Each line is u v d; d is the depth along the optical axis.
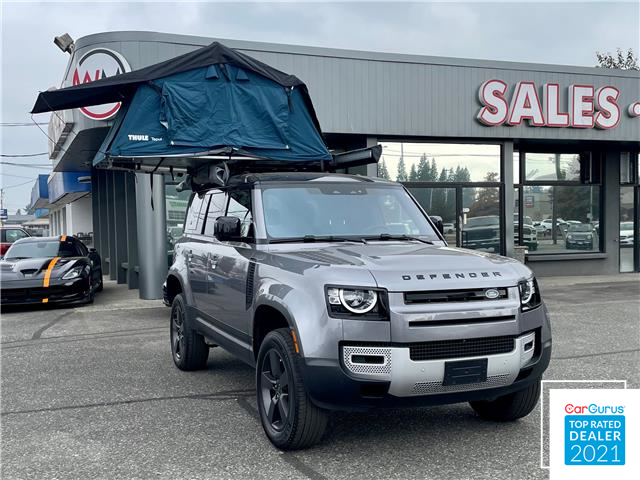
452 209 14.81
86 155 17.31
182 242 7.01
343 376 3.78
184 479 3.82
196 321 6.30
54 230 51.03
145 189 12.68
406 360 3.76
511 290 4.08
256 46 12.45
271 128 7.43
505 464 3.98
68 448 4.39
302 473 3.88
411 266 4.04
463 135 14.07
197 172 7.20
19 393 5.86
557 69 14.64
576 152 16.69
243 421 4.95
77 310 11.51
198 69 7.27
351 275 3.92
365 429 4.68
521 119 14.32
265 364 4.43
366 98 13.35
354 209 5.38
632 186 17.27
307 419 4.00
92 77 11.64
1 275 11.18
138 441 4.52
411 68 13.66
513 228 15.19
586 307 10.84
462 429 4.66
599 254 16.73
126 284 16.94
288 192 5.33
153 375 6.50
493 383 3.99
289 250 4.84
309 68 12.88
